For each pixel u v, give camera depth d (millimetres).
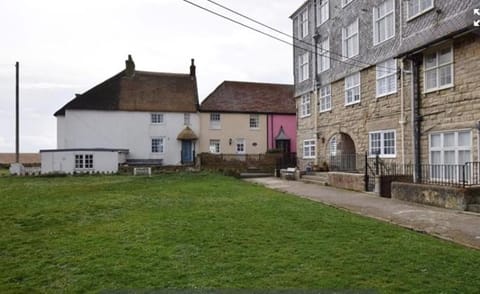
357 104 19906
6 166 43469
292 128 38375
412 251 6332
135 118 35219
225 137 36719
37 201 12758
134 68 38062
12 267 5711
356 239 7156
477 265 5605
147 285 4871
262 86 40250
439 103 14250
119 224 8656
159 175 25859
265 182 21797
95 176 26359
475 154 12695
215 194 14586
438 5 13930
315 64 24625
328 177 19438
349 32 20719
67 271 5473
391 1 17016
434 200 11844
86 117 34531
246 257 5996
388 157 17188
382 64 17734
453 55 13562
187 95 37281
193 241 6988
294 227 8195
